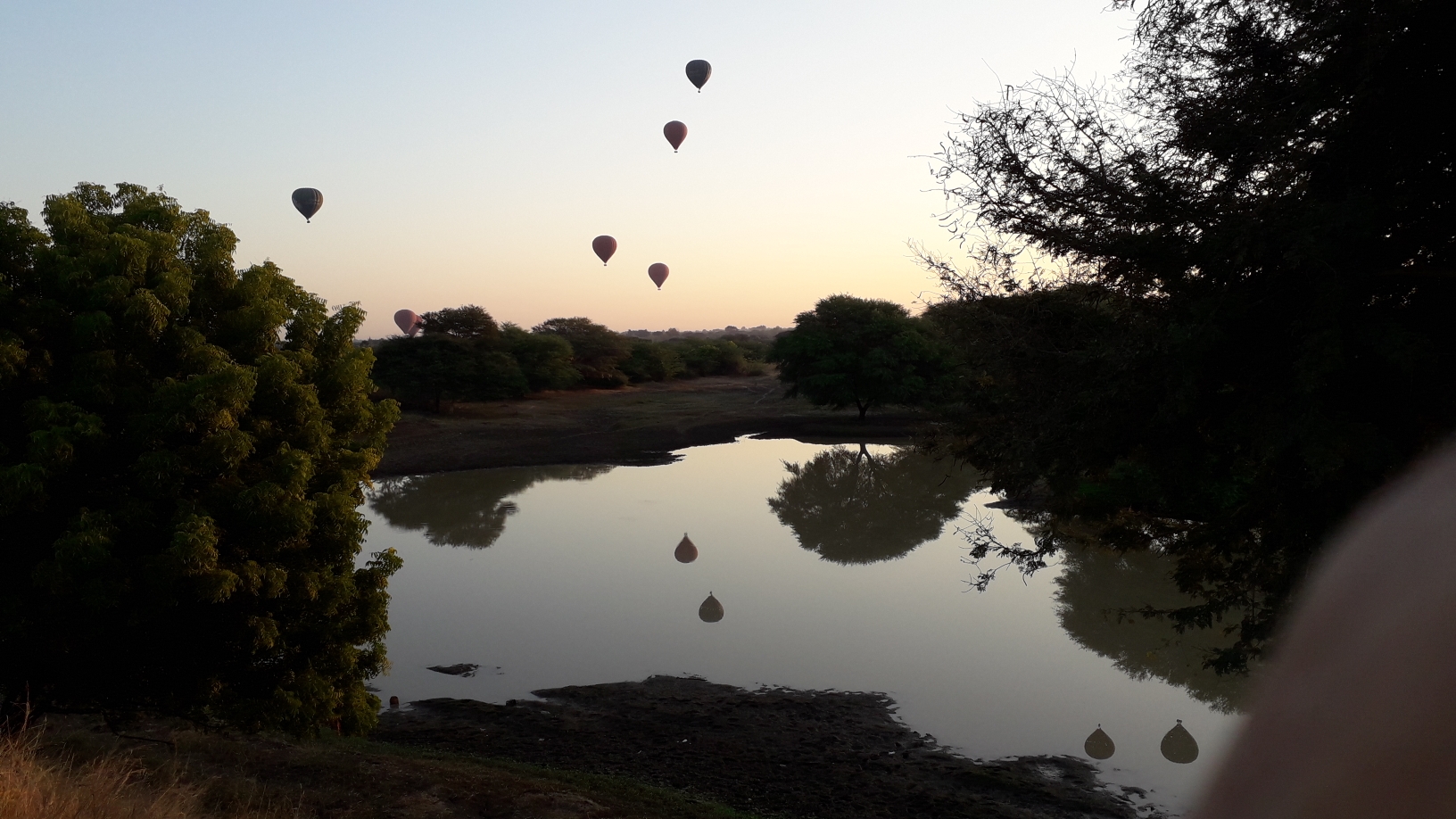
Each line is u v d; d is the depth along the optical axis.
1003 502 32.38
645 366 92.31
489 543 25.98
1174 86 7.75
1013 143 7.91
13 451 7.92
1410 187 6.38
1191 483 7.44
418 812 9.06
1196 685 14.58
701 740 12.82
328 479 9.59
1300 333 6.45
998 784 11.37
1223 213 6.97
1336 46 6.38
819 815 10.58
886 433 56.28
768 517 30.56
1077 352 7.41
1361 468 6.00
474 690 14.86
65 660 8.34
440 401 61.41
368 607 9.82
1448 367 6.04
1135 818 10.55
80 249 8.35
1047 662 15.81
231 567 8.08
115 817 5.68
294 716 8.61
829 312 61.56
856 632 17.67
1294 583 6.54
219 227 9.42
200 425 8.09
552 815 9.35
